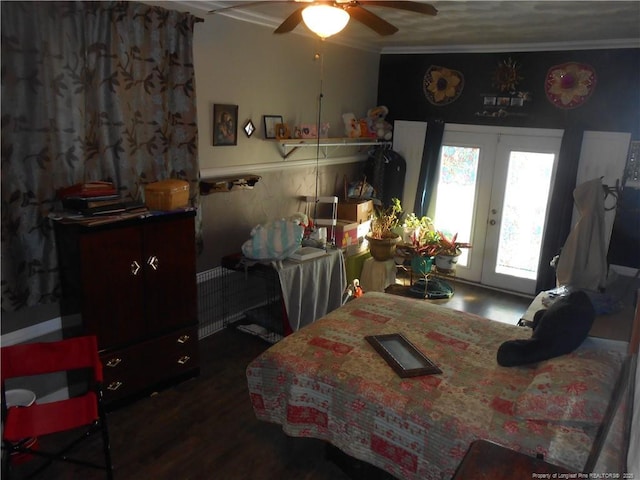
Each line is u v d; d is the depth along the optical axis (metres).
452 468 1.95
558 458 1.79
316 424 2.38
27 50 2.42
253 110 3.98
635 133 4.27
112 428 2.79
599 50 4.32
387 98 5.62
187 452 2.61
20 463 2.43
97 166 2.88
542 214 4.87
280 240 3.68
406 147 5.59
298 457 2.60
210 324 4.00
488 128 5.03
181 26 3.15
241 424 2.86
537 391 2.00
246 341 3.91
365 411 2.19
